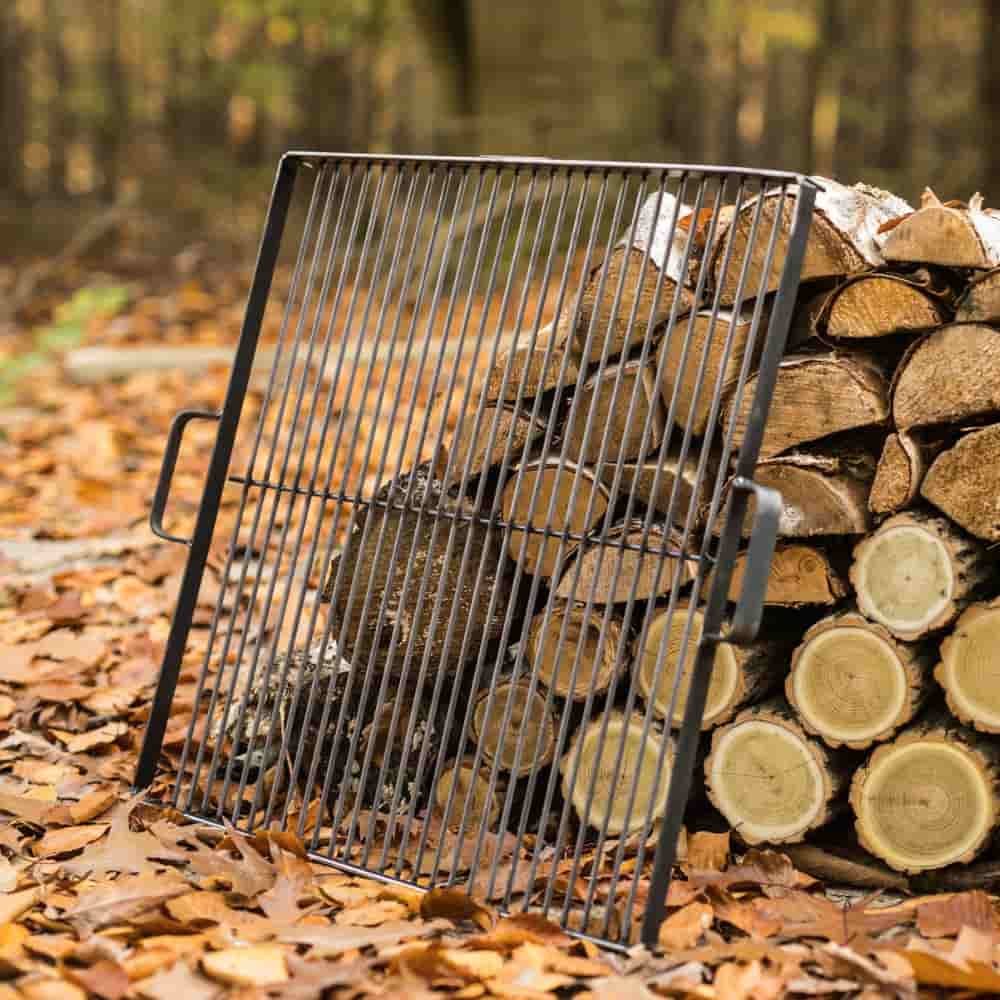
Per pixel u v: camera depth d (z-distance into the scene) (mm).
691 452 3506
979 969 2629
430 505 3684
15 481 6949
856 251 3246
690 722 2922
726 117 23172
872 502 3270
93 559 5660
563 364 3350
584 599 3512
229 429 3748
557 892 3252
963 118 21266
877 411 3252
